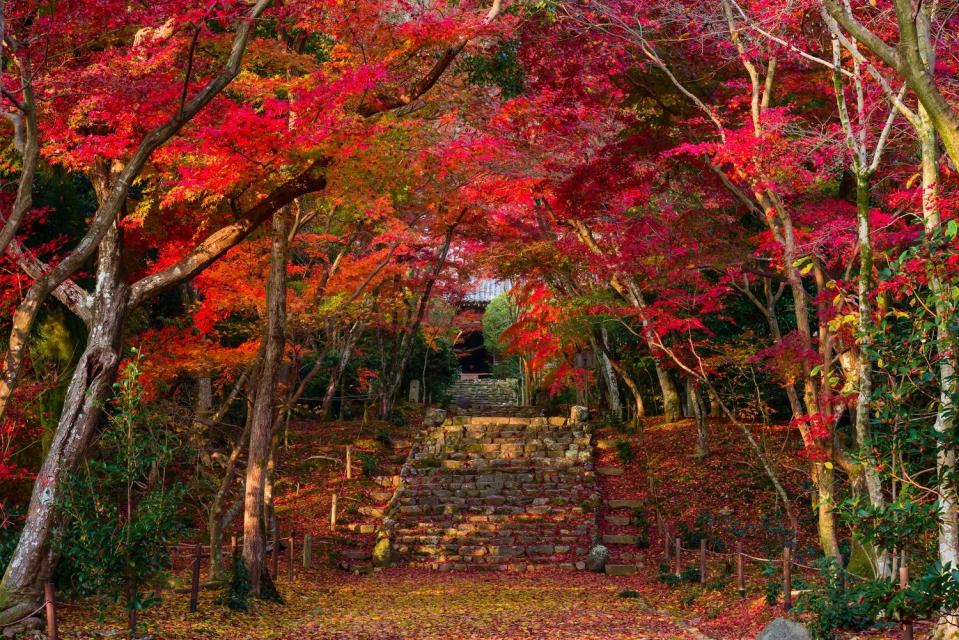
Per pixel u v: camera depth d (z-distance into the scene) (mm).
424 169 13164
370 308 21781
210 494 18312
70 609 10328
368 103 11961
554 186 15172
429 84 12570
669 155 12211
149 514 9359
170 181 11672
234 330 21391
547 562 20016
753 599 12375
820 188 13617
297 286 19234
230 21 9820
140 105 9367
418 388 35875
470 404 40000
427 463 24969
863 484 10789
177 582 13047
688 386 27609
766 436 24359
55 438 9672
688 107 13344
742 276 18797
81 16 8398
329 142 10516
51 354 13766
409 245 19375
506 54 15172
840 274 12523
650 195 15148
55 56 9367
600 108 14203
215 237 11016
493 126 14891
